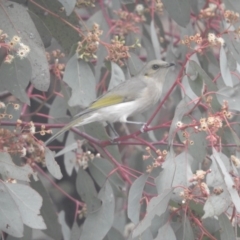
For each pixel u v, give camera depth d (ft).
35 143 21.15
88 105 23.72
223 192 18.92
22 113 26.13
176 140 26.68
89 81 23.81
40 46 22.44
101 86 27.63
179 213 21.01
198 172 19.44
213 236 20.80
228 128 22.22
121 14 27.32
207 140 21.39
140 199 21.30
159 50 27.73
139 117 29.17
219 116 20.26
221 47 23.22
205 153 21.39
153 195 23.29
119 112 24.59
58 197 32.19
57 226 24.67
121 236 25.02
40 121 30.83
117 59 24.45
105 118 24.36
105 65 25.88
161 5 27.40
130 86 25.14
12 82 21.95
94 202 25.40
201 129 19.81
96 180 25.49
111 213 23.00
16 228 19.12
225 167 19.77
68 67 23.65
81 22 25.63
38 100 29.22
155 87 25.77
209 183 19.42
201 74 21.97
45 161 21.26
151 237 20.99
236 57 23.32
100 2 27.35
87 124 24.85
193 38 21.09
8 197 19.34
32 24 22.49
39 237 29.94
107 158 25.36
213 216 19.36
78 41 24.70
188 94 22.71
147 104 25.59
